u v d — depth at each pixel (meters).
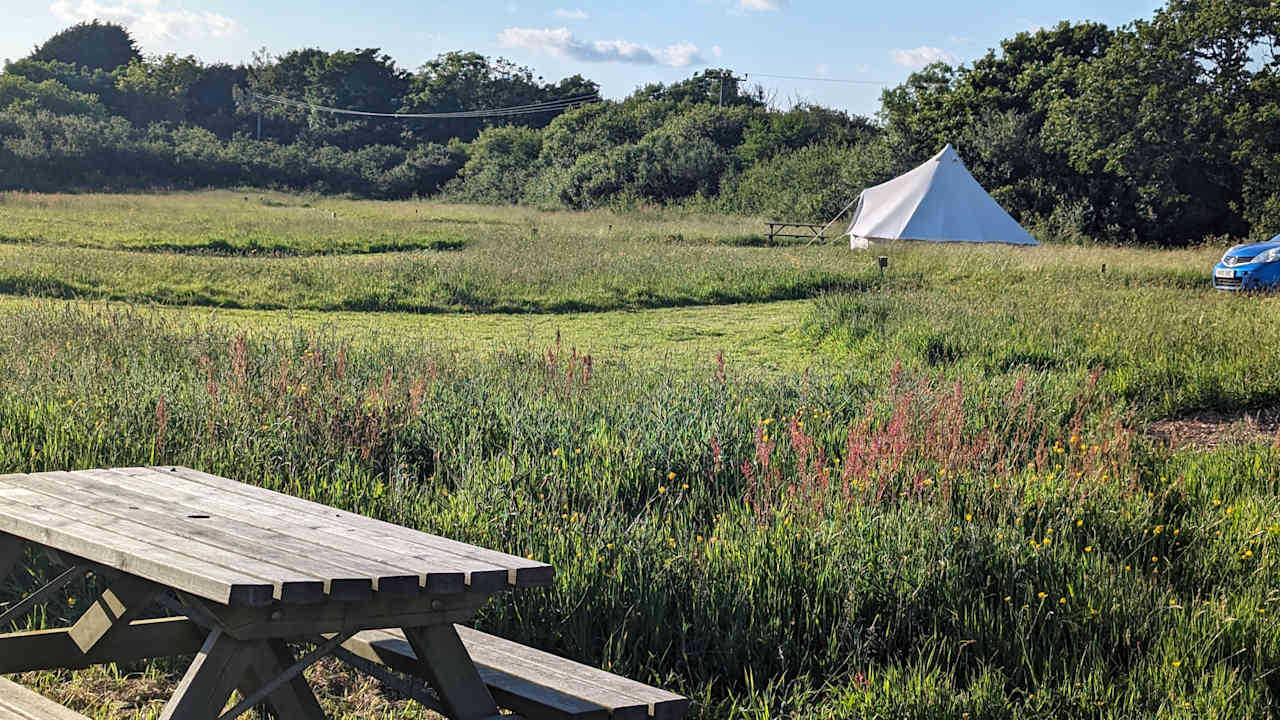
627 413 6.94
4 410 6.06
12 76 79.69
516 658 3.17
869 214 27.98
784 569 4.32
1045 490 5.61
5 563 3.14
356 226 33.81
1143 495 5.75
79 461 5.20
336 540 2.89
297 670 2.77
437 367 8.62
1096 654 3.99
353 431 6.30
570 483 5.57
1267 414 8.80
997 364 10.45
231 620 2.49
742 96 86.12
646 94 88.69
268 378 7.17
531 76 106.38
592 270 19.53
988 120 40.03
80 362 7.57
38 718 2.71
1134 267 20.73
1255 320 12.12
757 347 12.76
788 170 48.38
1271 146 34.94
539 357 9.98
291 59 105.56
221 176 65.94
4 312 11.89
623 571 4.20
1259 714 3.69
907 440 6.15
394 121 98.38
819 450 6.18
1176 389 9.19
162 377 7.30
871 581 4.29
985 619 4.16
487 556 2.82
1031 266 20.91
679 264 20.95
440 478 5.76
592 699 2.85
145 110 95.25
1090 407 8.30
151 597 3.02
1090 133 36.53
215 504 3.24
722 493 5.84
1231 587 4.72
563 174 57.75
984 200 27.42
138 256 20.67
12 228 27.81
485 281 17.81
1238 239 35.88
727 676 3.83
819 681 3.86
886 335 11.95
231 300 15.62
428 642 2.71
